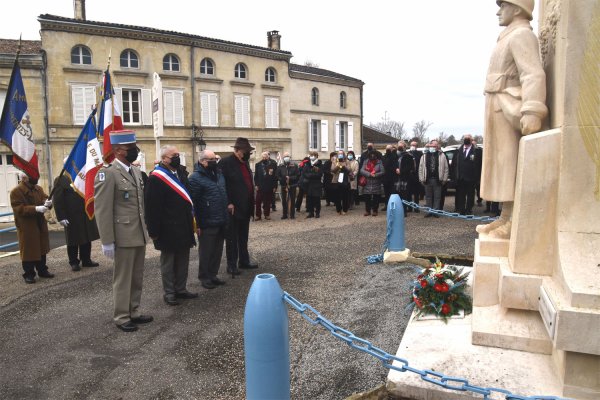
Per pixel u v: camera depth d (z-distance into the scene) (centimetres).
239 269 689
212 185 589
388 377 303
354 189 1347
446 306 389
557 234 301
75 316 511
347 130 3275
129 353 411
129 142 475
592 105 292
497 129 366
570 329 254
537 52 340
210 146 2469
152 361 393
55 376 370
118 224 459
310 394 328
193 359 395
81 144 685
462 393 279
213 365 383
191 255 831
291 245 862
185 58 2342
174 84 2320
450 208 1292
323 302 516
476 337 332
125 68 2166
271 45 2878
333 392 328
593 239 291
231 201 648
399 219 661
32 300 576
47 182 1991
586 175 296
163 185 520
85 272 723
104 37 2097
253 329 246
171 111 2322
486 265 354
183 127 2359
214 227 592
